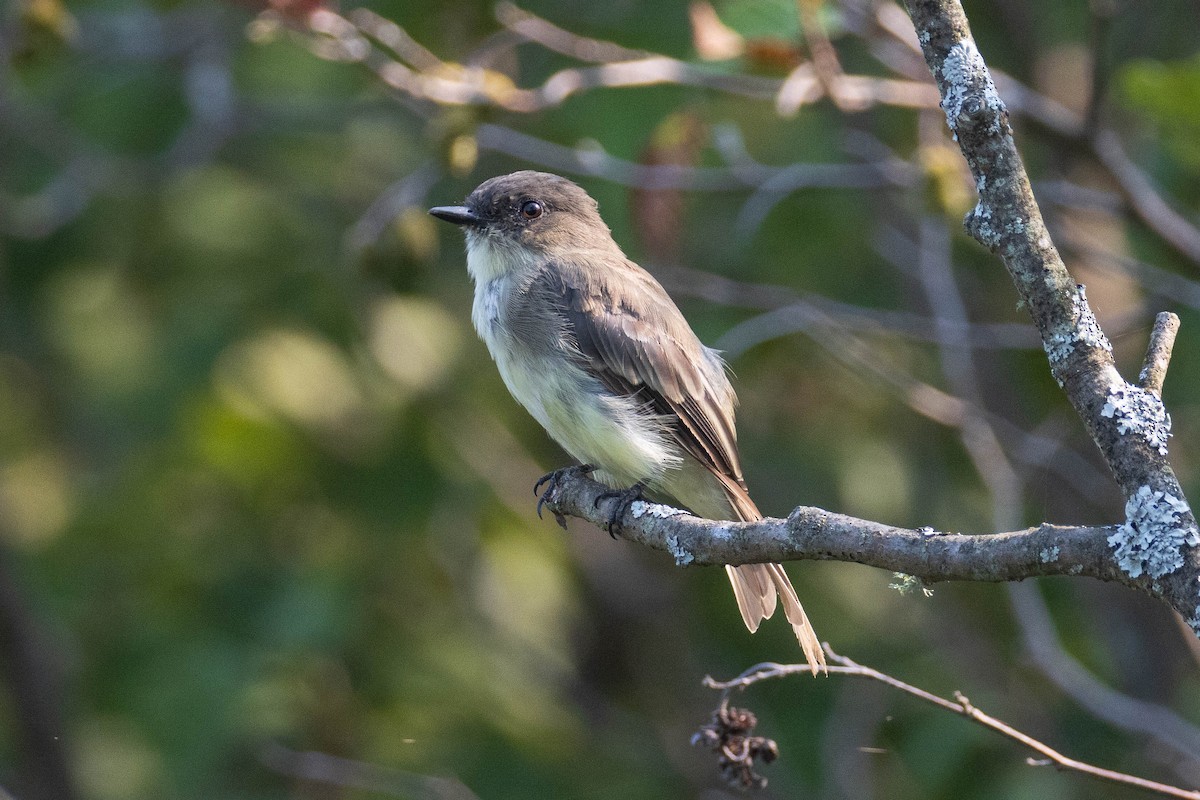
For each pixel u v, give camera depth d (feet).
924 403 36.45
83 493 41.55
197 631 37.52
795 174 36.35
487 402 41.63
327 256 40.63
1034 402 43.47
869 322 38.37
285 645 36.86
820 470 42.78
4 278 42.83
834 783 37.50
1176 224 33.91
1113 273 37.83
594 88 34.99
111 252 42.42
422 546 40.34
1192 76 29.71
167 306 41.32
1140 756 34.63
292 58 43.60
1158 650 38.68
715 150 40.63
